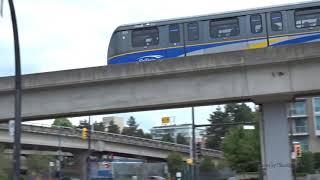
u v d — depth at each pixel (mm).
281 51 25484
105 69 28484
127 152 85000
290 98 26562
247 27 30734
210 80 26891
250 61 25875
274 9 30516
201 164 50500
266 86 25906
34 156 58844
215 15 31500
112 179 45906
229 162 63312
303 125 97188
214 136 115438
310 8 30031
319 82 25219
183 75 27312
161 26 32406
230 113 118312
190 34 31734
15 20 22078
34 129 65500
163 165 51281
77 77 28922
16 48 22266
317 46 25000
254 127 63156
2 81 30609
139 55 32500
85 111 29203
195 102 27547
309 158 68688
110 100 28641
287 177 25734
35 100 30047
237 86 26375
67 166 76125
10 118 30781
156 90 27812
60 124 117750
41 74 29594
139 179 47531
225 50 30859
